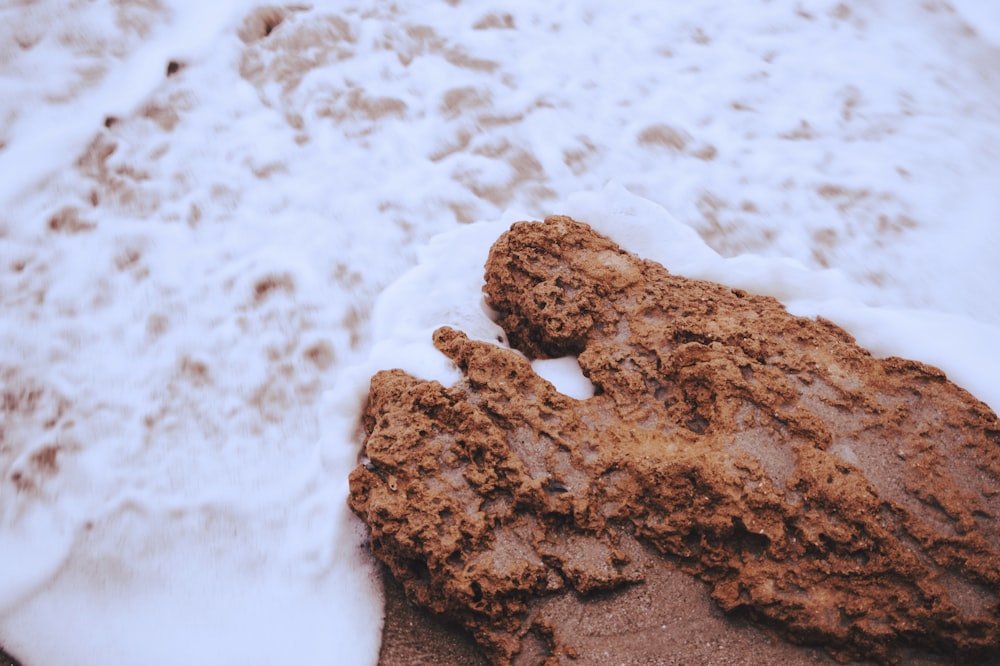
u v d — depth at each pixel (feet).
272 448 5.53
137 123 6.83
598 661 4.66
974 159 6.82
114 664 4.95
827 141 6.93
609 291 5.50
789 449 4.89
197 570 5.18
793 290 5.90
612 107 7.10
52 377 5.76
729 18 7.64
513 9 7.61
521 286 5.63
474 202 6.57
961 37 7.57
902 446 4.91
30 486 5.41
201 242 6.32
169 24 7.36
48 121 6.79
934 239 6.40
